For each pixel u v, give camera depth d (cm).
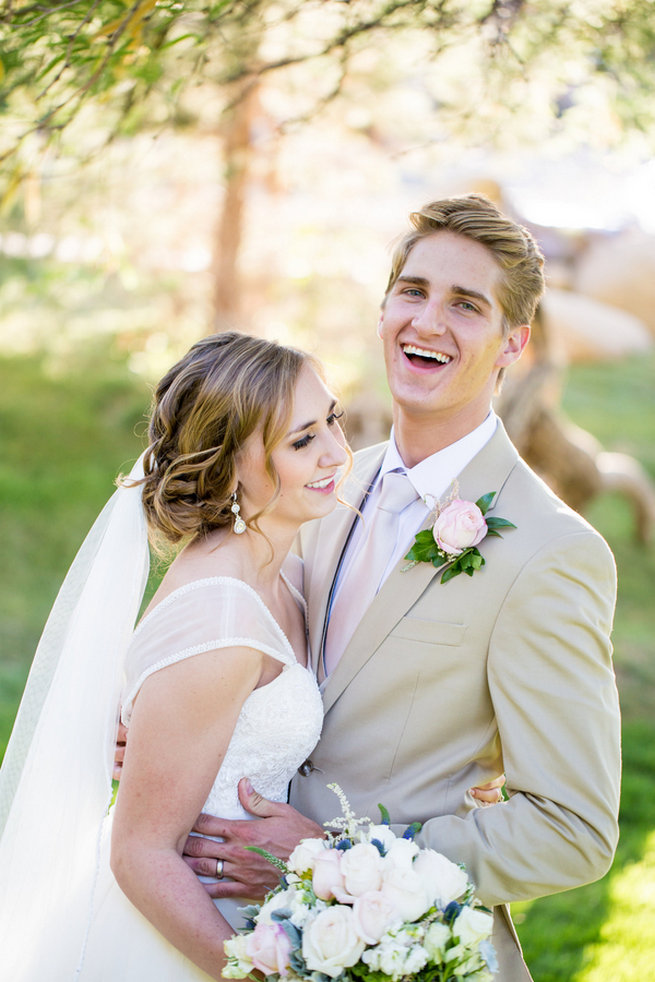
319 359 212
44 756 205
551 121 366
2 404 941
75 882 205
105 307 925
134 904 187
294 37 340
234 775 200
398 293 222
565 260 1423
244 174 767
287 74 413
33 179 297
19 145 258
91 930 202
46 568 728
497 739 207
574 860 186
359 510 242
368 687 208
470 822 193
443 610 203
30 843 205
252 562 208
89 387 981
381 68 540
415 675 204
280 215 837
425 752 206
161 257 864
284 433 201
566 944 332
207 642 188
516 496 210
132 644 197
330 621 232
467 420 220
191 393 206
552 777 188
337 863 171
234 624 191
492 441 219
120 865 186
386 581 209
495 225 213
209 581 197
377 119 630
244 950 169
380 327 232
